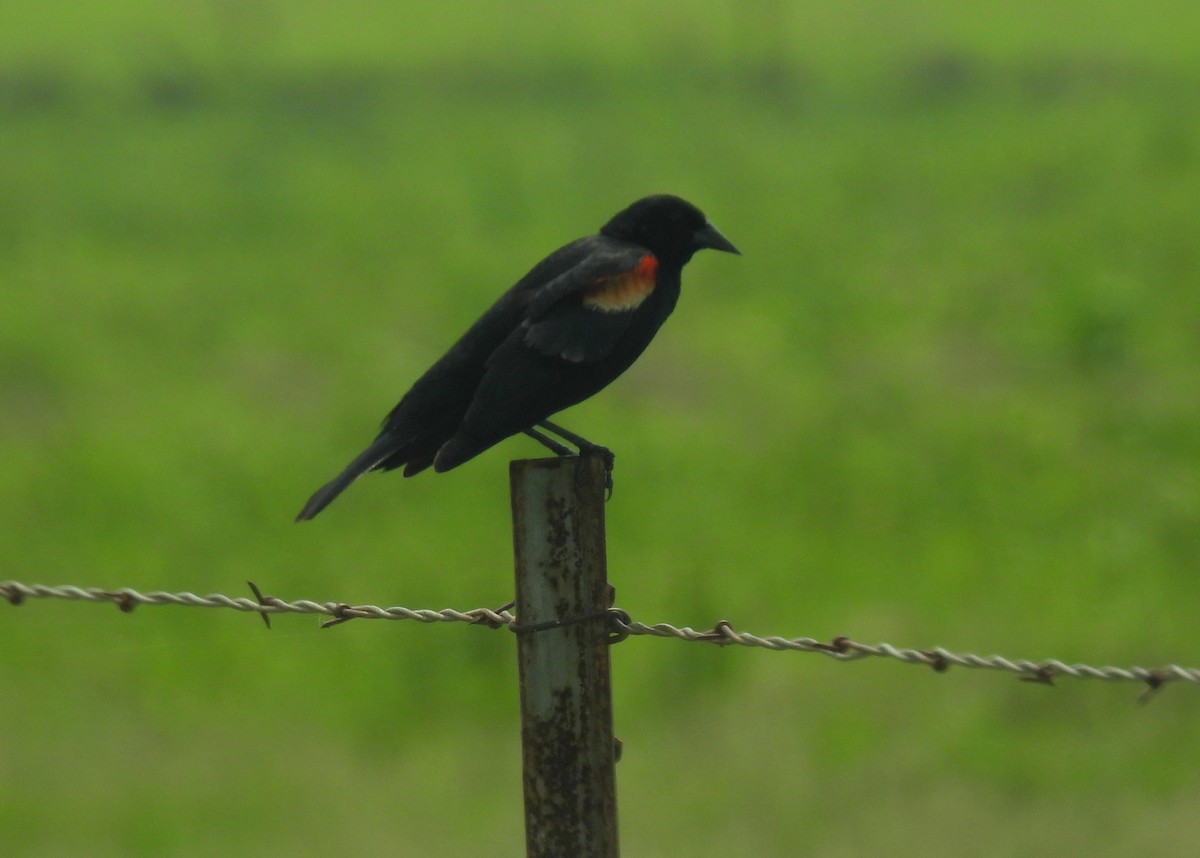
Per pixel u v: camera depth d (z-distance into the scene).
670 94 50.78
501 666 10.16
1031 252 25.84
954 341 20.64
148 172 38.22
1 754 9.04
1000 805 8.19
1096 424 15.99
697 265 26.28
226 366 20.39
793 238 28.27
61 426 17.27
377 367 20.03
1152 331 19.88
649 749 9.02
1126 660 9.95
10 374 19.50
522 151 40.78
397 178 36.91
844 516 13.49
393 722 9.34
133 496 14.28
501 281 24.69
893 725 9.16
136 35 67.75
